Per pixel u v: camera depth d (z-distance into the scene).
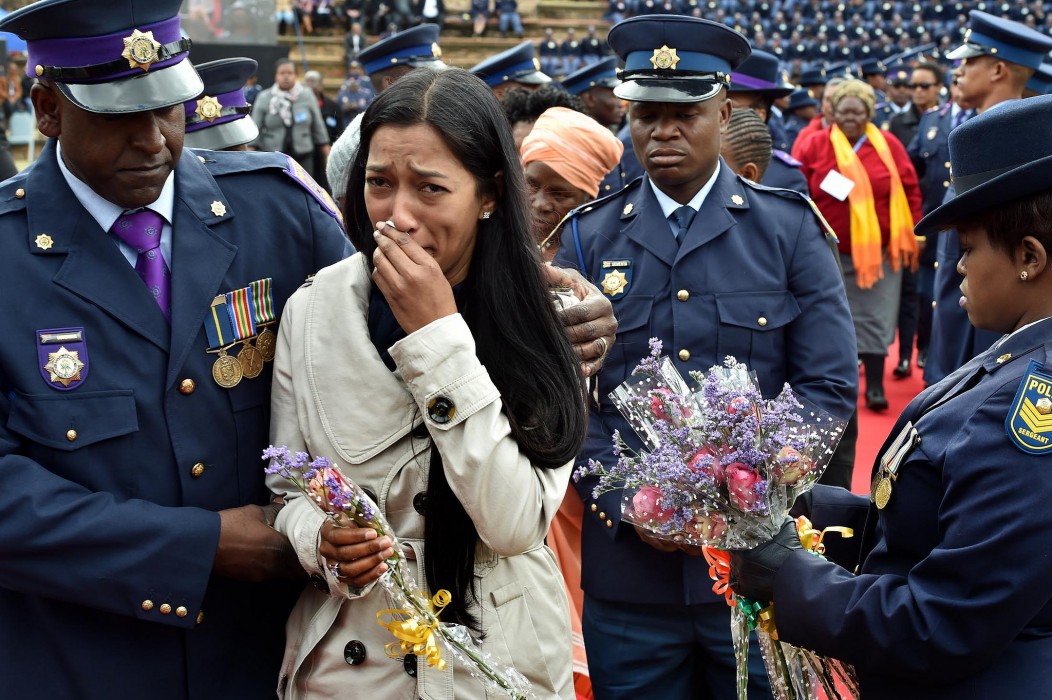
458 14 21.11
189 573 1.83
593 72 5.75
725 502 1.84
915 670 1.63
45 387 1.85
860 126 7.05
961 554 1.57
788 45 22.14
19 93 12.23
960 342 5.19
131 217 1.96
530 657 1.83
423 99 1.70
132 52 1.81
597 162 3.19
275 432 1.89
